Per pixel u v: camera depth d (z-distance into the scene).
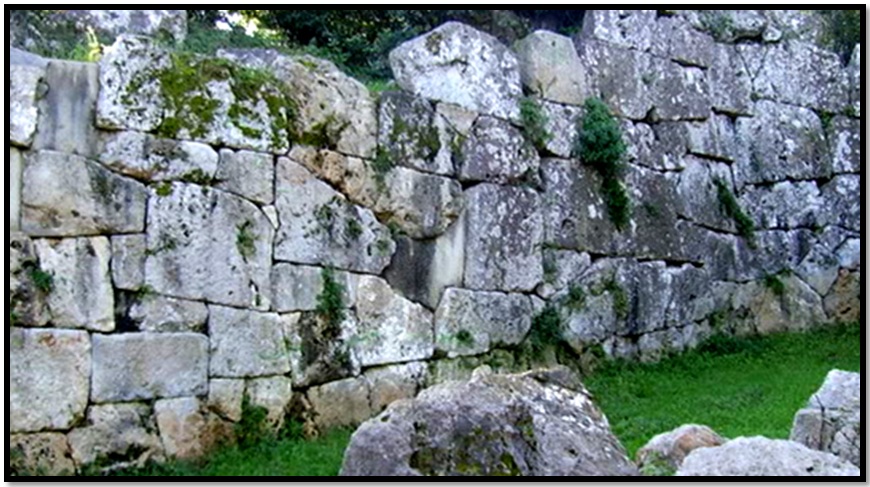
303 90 7.21
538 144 8.79
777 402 7.78
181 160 6.51
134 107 6.35
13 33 7.71
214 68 6.76
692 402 7.93
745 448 4.94
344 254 7.30
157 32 8.40
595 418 5.52
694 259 10.18
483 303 8.15
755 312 10.77
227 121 6.74
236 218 6.72
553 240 8.82
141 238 6.30
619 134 9.32
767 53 11.41
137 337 6.20
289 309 6.95
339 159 7.33
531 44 8.98
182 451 6.28
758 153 11.13
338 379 7.14
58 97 6.11
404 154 7.75
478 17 11.63
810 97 11.66
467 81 8.30
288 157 7.05
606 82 9.61
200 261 6.52
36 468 5.70
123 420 6.07
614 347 9.20
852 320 11.31
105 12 8.19
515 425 5.06
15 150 5.93
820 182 11.58
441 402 5.07
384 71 10.84
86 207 6.10
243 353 6.66
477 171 8.22
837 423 5.81
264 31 11.24
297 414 6.89
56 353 5.87
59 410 5.84
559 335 8.65
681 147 10.26
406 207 7.71
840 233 11.51
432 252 7.88
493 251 8.27
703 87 10.62
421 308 7.73
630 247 9.49
